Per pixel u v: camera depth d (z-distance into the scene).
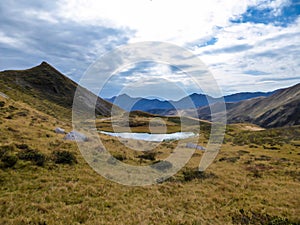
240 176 19.55
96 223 9.02
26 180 12.86
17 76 105.94
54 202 10.69
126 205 11.25
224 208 12.19
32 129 26.38
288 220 10.77
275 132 77.62
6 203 10.01
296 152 40.91
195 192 14.44
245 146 48.44
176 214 10.83
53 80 119.06
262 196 14.34
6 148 16.47
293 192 15.58
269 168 23.95
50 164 15.73
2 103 38.00
